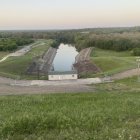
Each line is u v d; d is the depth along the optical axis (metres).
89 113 15.23
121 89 51.50
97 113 15.34
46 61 113.69
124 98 23.22
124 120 14.40
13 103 20.64
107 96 25.44
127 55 122.06
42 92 49.16
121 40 140.75
